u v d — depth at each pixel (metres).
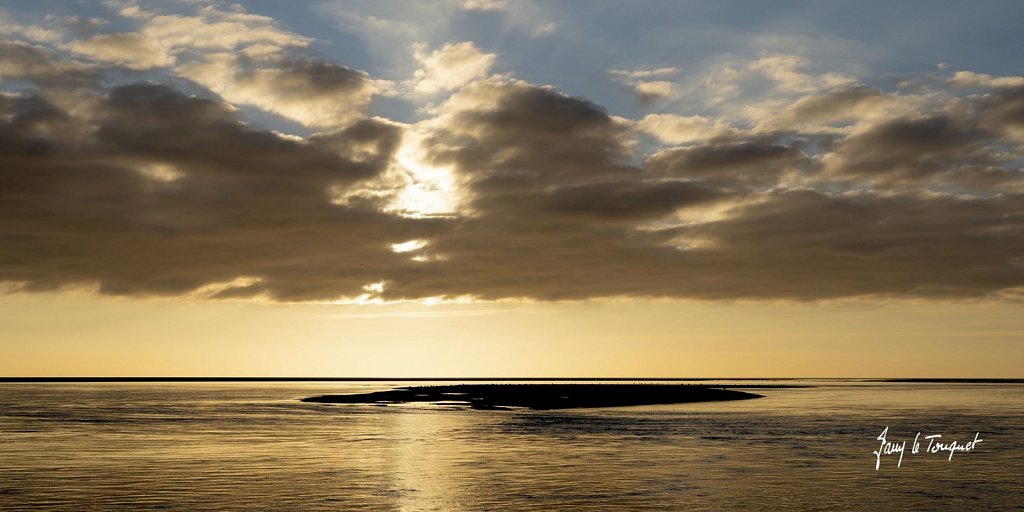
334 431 82.12
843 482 48.53
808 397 175.50
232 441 71.69
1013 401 155.38
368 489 45.94
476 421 95.19
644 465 55.12
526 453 61.91
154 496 43.59
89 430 83.94
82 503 41.72
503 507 41.22
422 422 94.25
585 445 67.38
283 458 59.06
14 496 43.38
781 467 54.25
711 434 77.19
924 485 47.69
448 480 48.97
